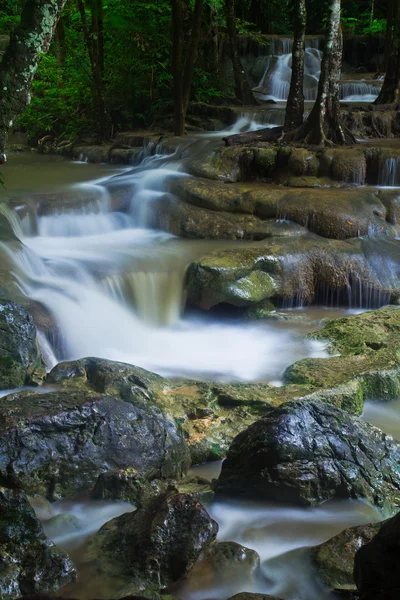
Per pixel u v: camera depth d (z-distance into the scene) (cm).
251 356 917
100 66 1873
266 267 1080
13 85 547
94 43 1783
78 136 1908
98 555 455
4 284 880
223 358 910
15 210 1152
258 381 833
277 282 1081
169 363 891
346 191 1271
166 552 447
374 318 984
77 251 1097
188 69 1712
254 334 998
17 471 544
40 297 907
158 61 1961
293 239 1142
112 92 1941
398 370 834
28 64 550
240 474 567
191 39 1694
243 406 742
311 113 1434
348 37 2614
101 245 1138
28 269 969
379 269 1120
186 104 1734
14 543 444
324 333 955
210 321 1052
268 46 2467
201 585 441
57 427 569
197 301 1043
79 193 1260
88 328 916
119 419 599
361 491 562
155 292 1025
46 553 437
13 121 554
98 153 1741
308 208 1186
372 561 328
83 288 963
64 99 2034
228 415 730
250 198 1222
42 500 538
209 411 728
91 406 591
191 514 462
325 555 462
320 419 586
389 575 321
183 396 743
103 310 954
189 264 1056
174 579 443
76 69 1973
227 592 437
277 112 1811
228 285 1031
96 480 567
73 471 562
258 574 454
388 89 1805
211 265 1030
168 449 618
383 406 808
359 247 1140
